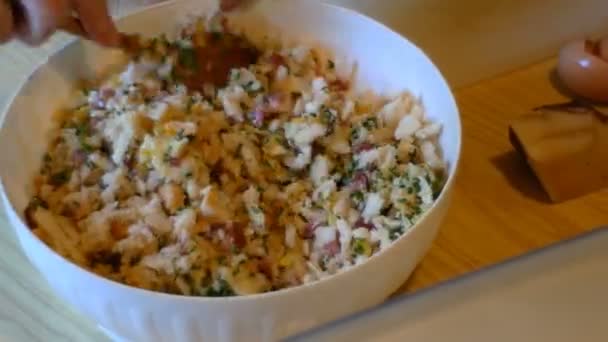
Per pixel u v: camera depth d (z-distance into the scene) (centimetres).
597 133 63
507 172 66
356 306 50
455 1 71
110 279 51
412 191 56
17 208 55
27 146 58
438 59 73
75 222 56
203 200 55
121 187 57
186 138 56
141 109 59
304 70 65
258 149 60
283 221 57
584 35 77
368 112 63
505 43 74
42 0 52
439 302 42
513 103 72
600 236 45
